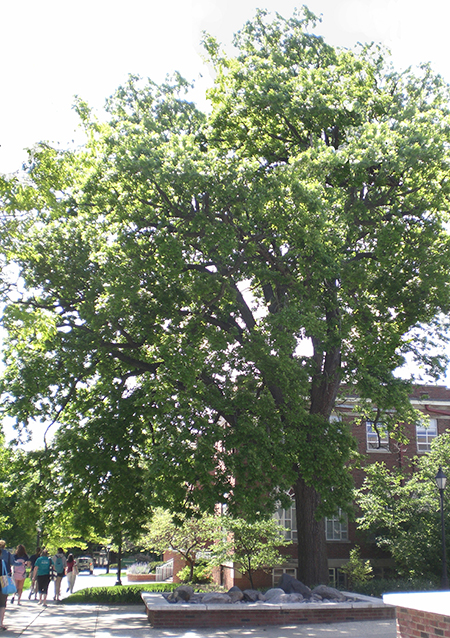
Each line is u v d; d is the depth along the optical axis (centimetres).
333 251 1794
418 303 1927
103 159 1809
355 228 1897
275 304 1997
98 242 2014
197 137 2161
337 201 1891
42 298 1927
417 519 2475
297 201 1673
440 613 512
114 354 2002
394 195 1931
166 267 1717
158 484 1652
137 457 1969
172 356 1675
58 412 2017
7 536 4856
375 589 2322
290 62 2108
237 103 2022
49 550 4022
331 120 1941
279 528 2322
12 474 1952
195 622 1444
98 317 1816
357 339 1923
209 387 1800
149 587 2780
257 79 1958
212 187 1670
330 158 1733
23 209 1309
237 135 2058
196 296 1759
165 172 1641
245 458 1661
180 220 1811
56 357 1975
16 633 1286
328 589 1675
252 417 1745
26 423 1992
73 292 1944
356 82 2016
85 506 1948
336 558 2870
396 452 3117
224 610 1464
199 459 1599
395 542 2475
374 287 1956
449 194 1880
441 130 1898
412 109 1928
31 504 1952
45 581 2053
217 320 1998
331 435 1756
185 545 2564
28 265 1886
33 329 1335
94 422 1942
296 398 1745
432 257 1867
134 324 1883
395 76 2156
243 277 2081
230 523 2259
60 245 1967
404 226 1811
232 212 1730
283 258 1812
